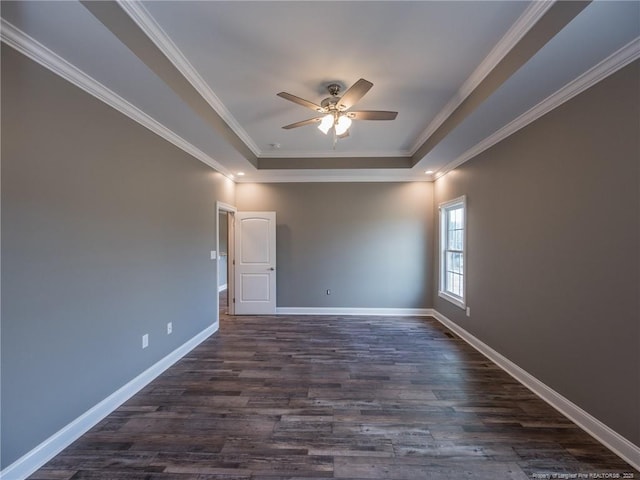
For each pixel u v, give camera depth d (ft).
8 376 5.48
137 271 9.06
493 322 11.28
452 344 13.09
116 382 8.15
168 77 7.44
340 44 7.23
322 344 13.09
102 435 6.92
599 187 6.72
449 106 10.37
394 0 5.87
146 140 9.45
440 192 16.88
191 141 11.51
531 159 9.07
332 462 6.10
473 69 8.28
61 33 5.49
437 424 7.35
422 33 6.82
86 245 7.20
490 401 8.41
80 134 6.99
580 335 7.25
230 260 18.51
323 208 18.24
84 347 7.12
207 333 14.07
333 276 18.28
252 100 10.14
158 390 9.02
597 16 5.09
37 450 5.94
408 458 6.22
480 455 6.31
